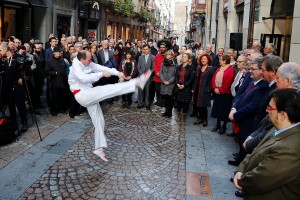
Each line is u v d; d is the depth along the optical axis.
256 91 4.73
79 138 6.56
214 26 22.20
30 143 6.15
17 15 14.90
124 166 5.32
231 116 5.09
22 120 6.78
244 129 5.01
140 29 41.47
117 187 4.59
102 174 4.99
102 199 4.25
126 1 28.69
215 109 7.11
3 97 6.39
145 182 4.77
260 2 10.54
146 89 9.46
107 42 9.69
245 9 12.88
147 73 4.96
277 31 10.33
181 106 9.14
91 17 22.44
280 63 3.81
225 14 18.00
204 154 5.95
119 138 6.73
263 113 4.16
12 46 7.27
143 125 7.77
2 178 4.69
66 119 7.92
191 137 6.95
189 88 8.46
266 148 2.24
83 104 5.08
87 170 5.11
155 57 9.37
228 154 5.97
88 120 7.92
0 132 5.86
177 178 4.94
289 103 2.17
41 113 8.37
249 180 2.23
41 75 8.49
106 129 7.30
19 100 6.67
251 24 11.17
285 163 2.04
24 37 15.32
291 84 3.01
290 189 2.10
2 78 6.31
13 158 5.41
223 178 4.96
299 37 7.30
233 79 6.85
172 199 4.31
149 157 5.75
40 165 5.20
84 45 10.16
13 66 6.31
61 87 8.08
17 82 6.47
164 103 9.28
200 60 7.62
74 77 5.02
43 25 16.27
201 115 8.02
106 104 9.95
